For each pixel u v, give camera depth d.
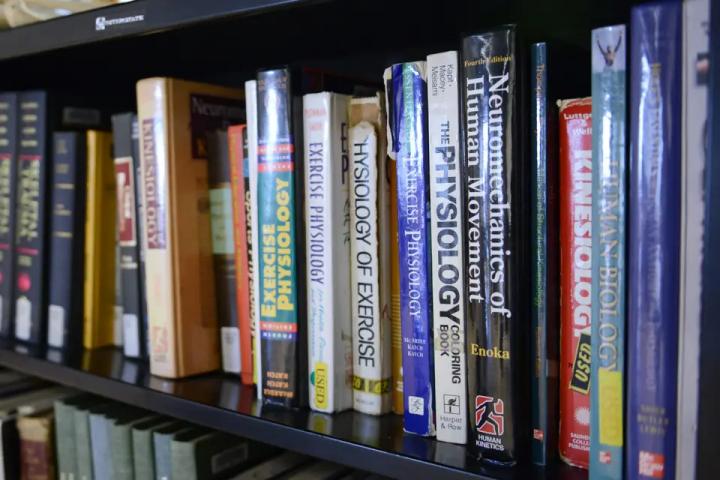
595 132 0.47
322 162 0.65
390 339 0.67
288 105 0.66
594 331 0.48
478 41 0.54
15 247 0.95
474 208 0.55
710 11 0.41
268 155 0.67
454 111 0.56
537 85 0.53
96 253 0.92
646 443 0.45
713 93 0.42
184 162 0.77
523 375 0.55
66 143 0.91
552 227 0.54
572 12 0.66
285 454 0.81
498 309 0.54
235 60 0.94
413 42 0.84
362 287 0.66
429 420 0.61
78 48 0.85
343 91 0.73
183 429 0.77
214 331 0.81
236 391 0.75
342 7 0.66
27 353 0.90
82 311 0.93
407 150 0.60
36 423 0.88
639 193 0.44
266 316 0.69
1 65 0.97
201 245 0.80
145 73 1.04
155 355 0.79
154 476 0.77
